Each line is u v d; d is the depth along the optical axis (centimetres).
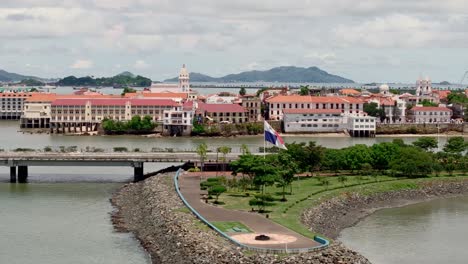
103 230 19162
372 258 16638
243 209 19812
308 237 16412
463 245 17988
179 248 16238
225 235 16288
